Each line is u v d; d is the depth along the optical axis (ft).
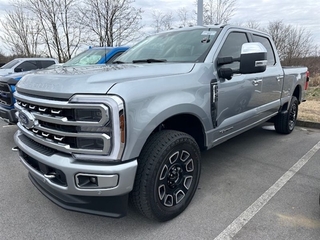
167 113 7.28
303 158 13.33
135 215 8.64
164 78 7.63
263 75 12.51
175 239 7.48
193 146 8.39
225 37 10.44
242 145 15.49
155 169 7.22
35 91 7.12
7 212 8.91
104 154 6.33
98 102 6.11
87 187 6.51
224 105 9.85
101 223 8.28
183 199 8.50
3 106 15.26
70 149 6.50
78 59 21.76
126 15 57.98
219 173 11.68
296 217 8.35
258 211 8.70
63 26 59.41
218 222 8.17
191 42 10.49
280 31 58.13
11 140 16.87
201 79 8.69
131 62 10.66
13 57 69.77
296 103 17.76
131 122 6.41
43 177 7.25
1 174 11.93
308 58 56.24
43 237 7.66
